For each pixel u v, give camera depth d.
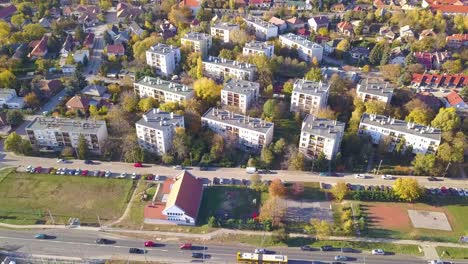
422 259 184.12
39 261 182.38
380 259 184.12
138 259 183.50
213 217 198.25
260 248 189.12
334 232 196.25
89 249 188.25
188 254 186.00
